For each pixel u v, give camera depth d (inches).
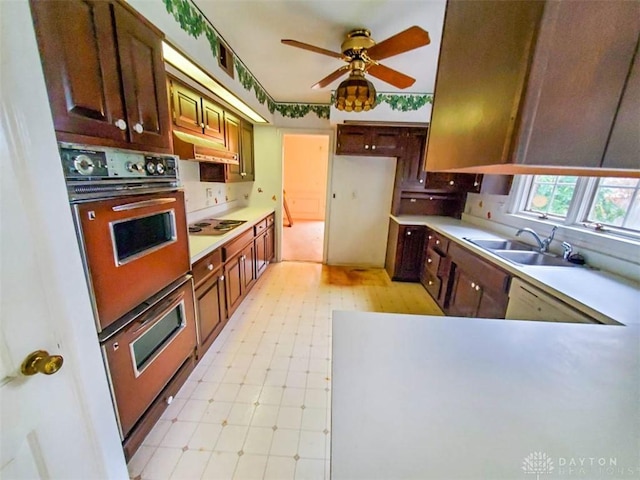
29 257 28.5
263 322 103.2
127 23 43.2
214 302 83.8
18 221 27.3
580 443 21.3
